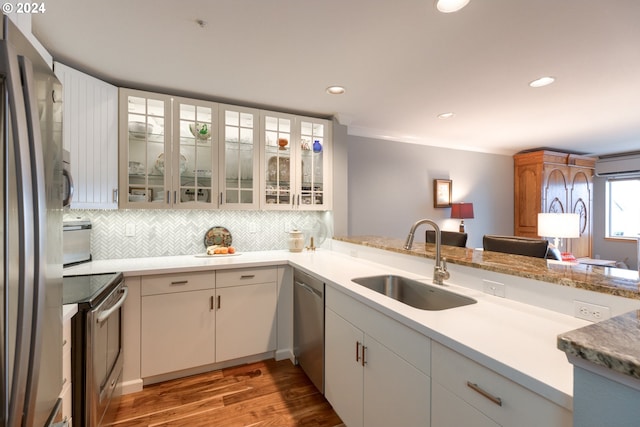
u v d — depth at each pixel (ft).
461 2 4.76
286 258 8.64
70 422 4.55
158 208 8.02
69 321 4.56
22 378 2.28
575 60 6.66
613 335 2.18
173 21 5.25
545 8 4.89
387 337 4.41
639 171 17.21
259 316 8.14
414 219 14.30
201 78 7.52
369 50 6.23
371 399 4.77
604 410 1.96
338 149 10.45
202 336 7.53
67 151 5.80
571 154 17.42
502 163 17.01
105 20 5.21
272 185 9.46
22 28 3.11
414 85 8.00
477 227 16.21
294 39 5.82
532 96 8.78
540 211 16.20
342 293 5.68
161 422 5.93
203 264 7.60
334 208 10.36
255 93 8.48
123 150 7.62
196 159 8.45
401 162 13.99
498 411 2.85
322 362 6.46
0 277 2.10
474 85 8.04
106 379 5.41
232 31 5.56
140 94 7.80
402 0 4.72
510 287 4.66
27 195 2.31
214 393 6.85
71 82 6.52
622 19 5.18
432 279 6.04
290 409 6.33
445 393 3.43
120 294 6.12
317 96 8.75
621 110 10.06
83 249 7.70
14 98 2.19
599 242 18.89
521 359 2.84
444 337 3.38
